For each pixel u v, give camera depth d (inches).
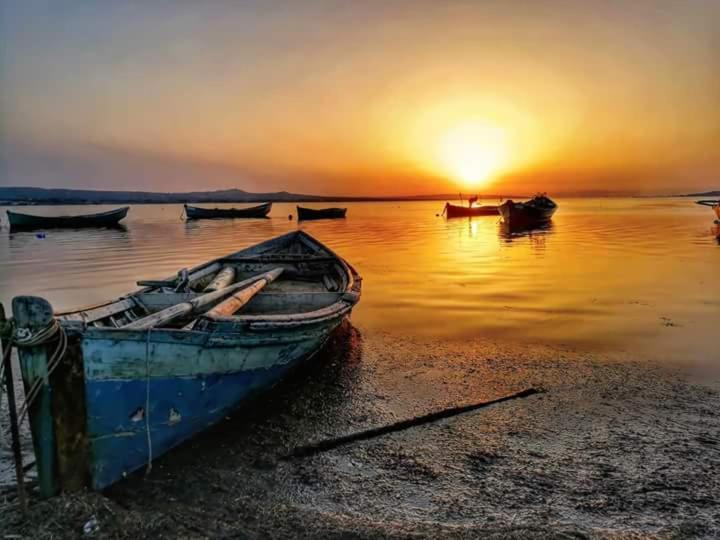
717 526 136.6
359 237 1197.7
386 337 323.0
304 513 142.9
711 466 167.3
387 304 423.5
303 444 182.7
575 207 3476.9
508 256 754.2
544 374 252.8
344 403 218.7
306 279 394.9
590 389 233.0
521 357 279.6
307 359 255.1
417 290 486.3
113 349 146.8
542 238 1071.6
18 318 133.0
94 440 146.8
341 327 346.9
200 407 176.4
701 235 1050.1
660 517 141.4
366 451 180.4
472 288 493.0
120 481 154.7
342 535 132.4
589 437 188.5
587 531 133.6
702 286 478.0
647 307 394.3
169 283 292.4
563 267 624.1
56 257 817.5
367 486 158.7
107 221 1768.0
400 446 184.1
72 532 130.2
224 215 2447.1
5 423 197.9
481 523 139.4
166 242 1109.7
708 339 305.3
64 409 140.8
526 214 1525.6
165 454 169.9
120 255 846.5
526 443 185.3
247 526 135.8
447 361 274.5
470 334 327.9
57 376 138.8
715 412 207.0
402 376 251.8
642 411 209.3
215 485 155.8
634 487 156.5
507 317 371.6
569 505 147.9
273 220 2237.9
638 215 2089.1
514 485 159.0
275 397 222.7
